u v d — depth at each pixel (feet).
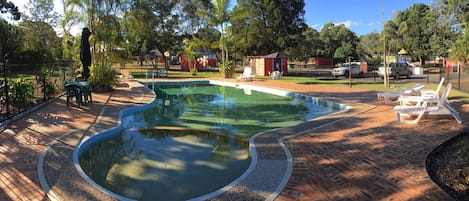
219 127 32.60
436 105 28.58
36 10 132.26
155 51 130.93
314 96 48.75
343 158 18.90
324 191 14.58
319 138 23.52
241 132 30.42
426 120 28.12
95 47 55.47
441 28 119.96
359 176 16.15
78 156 20.62
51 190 14.96
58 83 50.14
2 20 87.86
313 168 17.42
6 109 31.09
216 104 48.88
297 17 142.92
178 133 29.94
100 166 20.93
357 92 53.11
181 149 24.77
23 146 21.65
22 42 95.25
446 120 27.68
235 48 135.23
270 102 49.85
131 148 24.99
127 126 32.73
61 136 24.50
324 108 43.04
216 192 14.69
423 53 159.53
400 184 15.05
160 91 67.05
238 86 71.97
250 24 134.00
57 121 29.96
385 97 39.60
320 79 87.20
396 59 152.76
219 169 20.17
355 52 180.34
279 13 132.05
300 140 23.09
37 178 16.30
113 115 33.53
